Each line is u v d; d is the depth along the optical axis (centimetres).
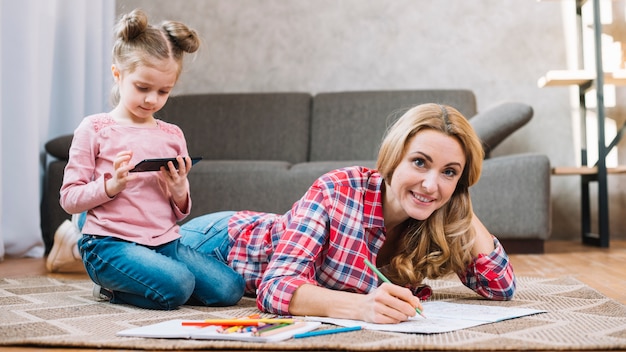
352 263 153
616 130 422
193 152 415
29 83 327
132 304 173
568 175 428
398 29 441
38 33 349
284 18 451
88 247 174
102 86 403
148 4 455
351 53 445
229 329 123
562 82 396
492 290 169
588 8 424
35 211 330
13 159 325
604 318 145
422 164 140
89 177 177
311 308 139
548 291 195
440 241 154
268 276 147
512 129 344
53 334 130
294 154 409
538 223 336
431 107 144
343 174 156
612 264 282
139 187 177
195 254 178
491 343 117
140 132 182
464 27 437
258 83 452
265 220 182
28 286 214
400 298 133
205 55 455
